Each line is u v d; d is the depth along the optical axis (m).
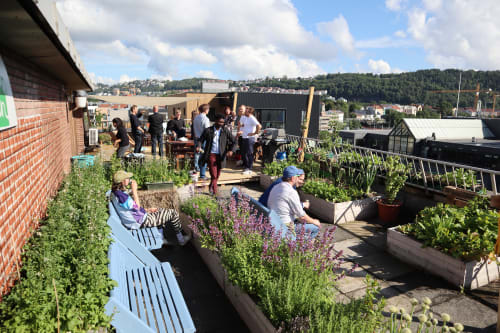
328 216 6.56
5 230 2.61
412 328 3.41
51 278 2.40
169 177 7.65
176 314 3.03
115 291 2.76
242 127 9.57
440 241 4.38
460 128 66.56
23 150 3.42
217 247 4.30
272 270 3.52
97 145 17.19
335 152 8.79
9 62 3.28
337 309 2.86
